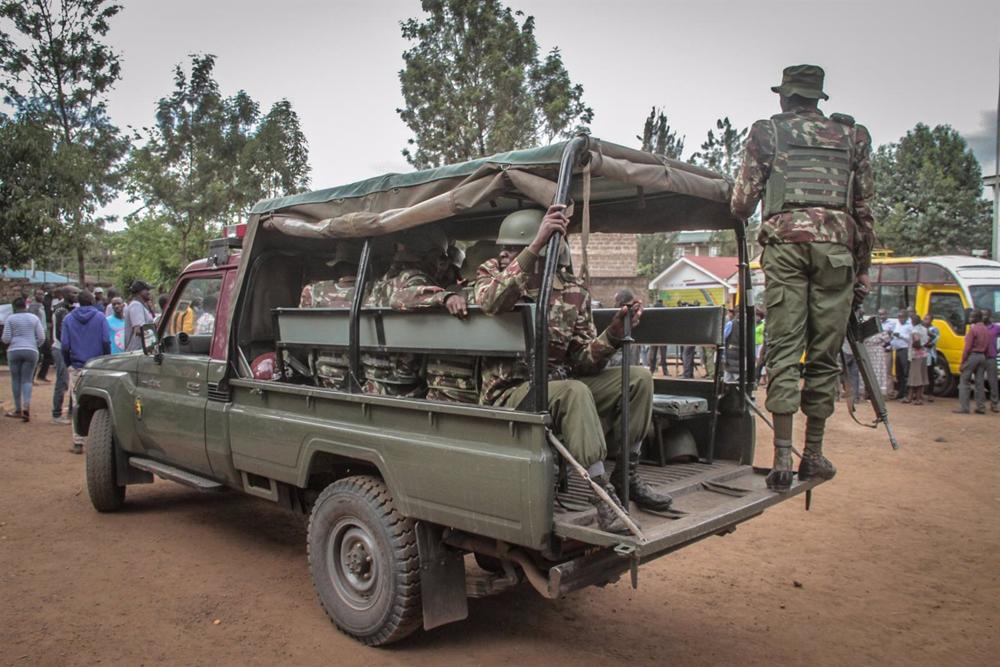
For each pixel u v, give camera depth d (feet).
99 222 76.79
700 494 12.32
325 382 14.29
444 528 11.91
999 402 46.50
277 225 14.92
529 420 9.80
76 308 31.17
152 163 66.23
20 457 27.09
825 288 11.83
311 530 13.35
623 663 12.16
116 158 67.36
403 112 62.59
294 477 13.71
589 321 12.44
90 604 14.12
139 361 18.81
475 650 12.50
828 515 21.53
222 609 14.02
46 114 62.64
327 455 13.41
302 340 14.29
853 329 12.90
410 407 11.46
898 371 49.60
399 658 12.14
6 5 60.75
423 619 11.73
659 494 11.27
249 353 16.12
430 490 11.14
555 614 14.17
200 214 67.36
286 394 14.08
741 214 12.57
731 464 14.53
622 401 10.64
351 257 15.07
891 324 50.31
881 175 128.88
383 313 12.42
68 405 39.04
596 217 16.38
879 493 24.21
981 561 17.72
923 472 27.35
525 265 10.02
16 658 11.85
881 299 55.47
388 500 12.14
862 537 19.49
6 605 13.98
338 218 13.37
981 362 42.42
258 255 15.98
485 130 61.00
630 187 13.66
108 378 19.63
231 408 15.38
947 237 117.91
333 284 14.90
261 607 14.16
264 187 68.49
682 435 14.60
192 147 68.18
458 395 12.01
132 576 15.66
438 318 11.59
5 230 48.91
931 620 14.29
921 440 33.86
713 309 14.74
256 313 16.31
